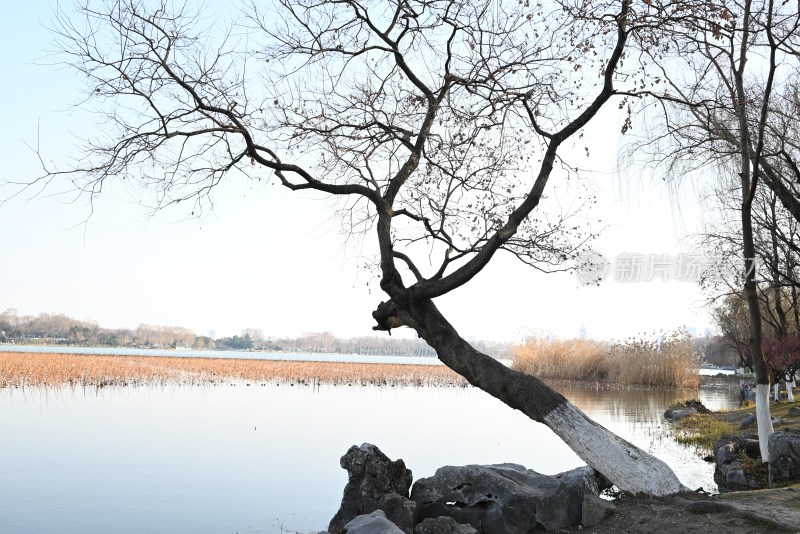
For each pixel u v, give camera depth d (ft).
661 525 26.94
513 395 31.45
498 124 35.14
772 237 61.41
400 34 34.09
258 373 159.22
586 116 32.32
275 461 52.70
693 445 62.90
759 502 28.96
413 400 109.81
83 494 40.70
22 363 145.59
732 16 31.27
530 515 29.37
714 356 250.37
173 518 35.94
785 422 65.67
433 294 32.60
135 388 116.26
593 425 30.55
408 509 29.73
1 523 34.55
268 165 33.14
